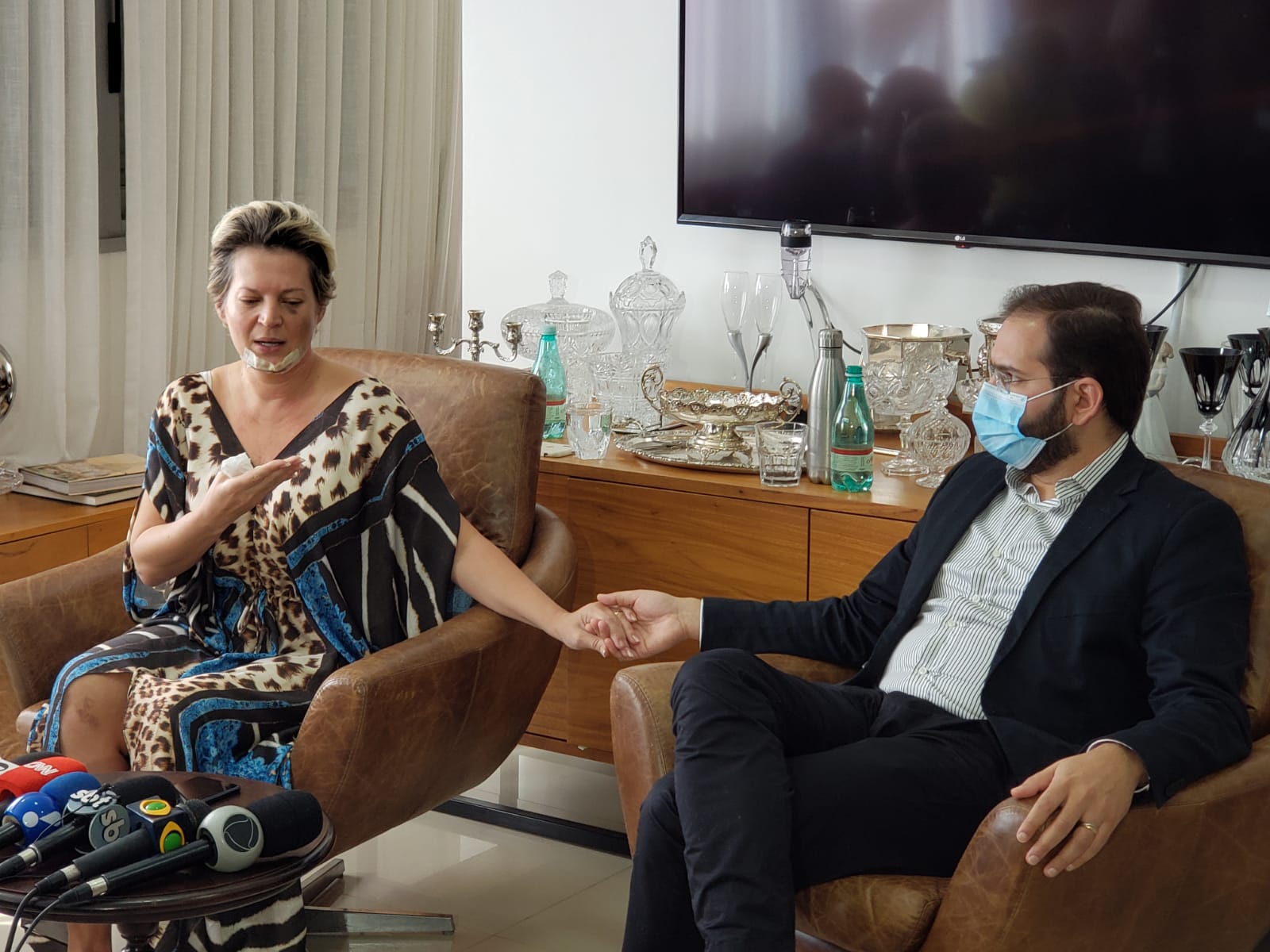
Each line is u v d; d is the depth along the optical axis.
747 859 1.76
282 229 2.29
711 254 3.41
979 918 1.70
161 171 3.33
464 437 2.53
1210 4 2.71
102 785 1.81
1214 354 2.62
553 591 2.43
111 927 2.42
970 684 2.03
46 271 3.13
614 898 2.70
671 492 2.73
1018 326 2.02
